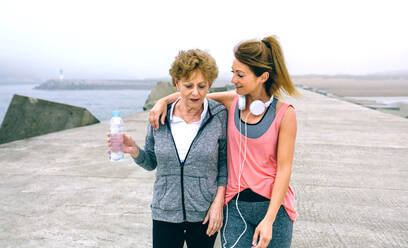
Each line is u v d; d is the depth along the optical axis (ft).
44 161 16.35
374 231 9.18
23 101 27.48
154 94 47.67
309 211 10.46
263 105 4.47
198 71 4.22
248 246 4.69
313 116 32.99
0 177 13.85
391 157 17.30
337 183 13.15
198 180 4.68
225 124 4.95
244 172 4.67
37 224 9.53
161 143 4.74
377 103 59.11
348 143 20.39
